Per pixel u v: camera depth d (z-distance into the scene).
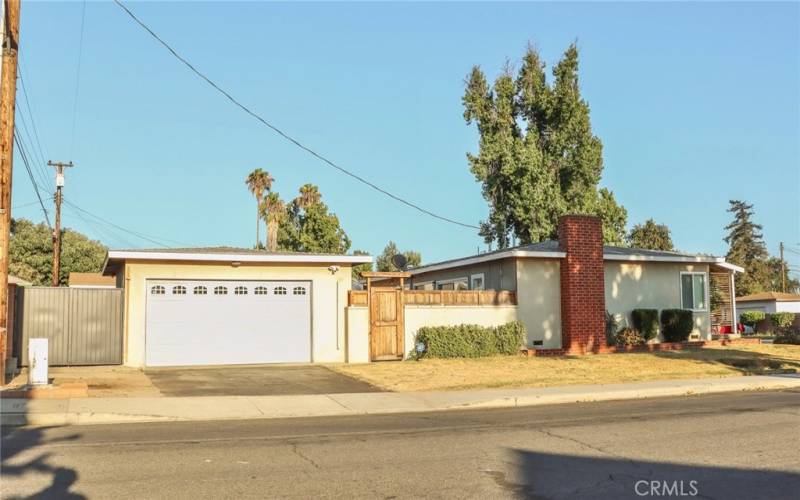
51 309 19.83
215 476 7.86
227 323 21.39
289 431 11.07
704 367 20.67
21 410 12.45
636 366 20.88
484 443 9.91
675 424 11.58
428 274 31.62
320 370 20.02
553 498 7.02
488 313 24.23
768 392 16.77
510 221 42.50
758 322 48.84
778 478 7.84
